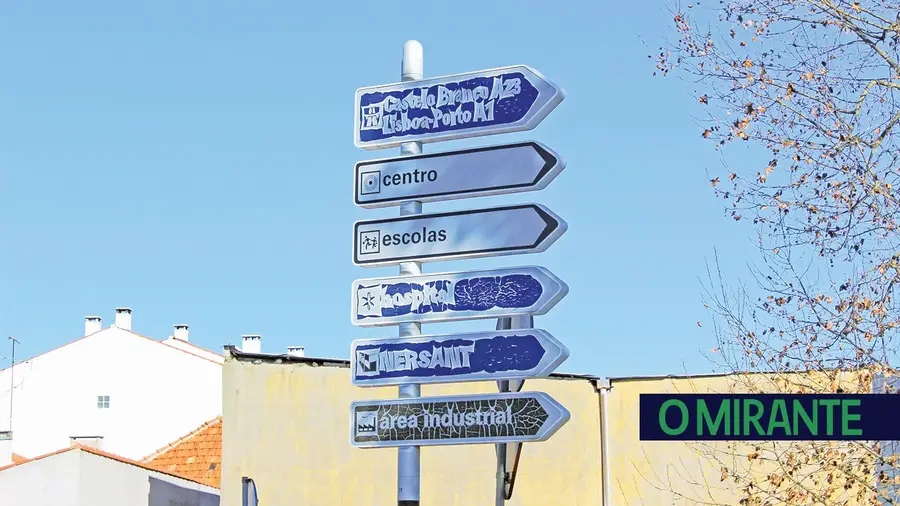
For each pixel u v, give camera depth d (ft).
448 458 72.95
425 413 29.84
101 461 90.43
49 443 144.66
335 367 74.23
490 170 30.71
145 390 146.00
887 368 45.78
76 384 146.20
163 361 146.82
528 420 28.91
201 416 145.69
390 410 30.17
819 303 47.34
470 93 31.42
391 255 31.22
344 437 73.15
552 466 73.00
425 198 31.35
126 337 147.43
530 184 30.19
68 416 145.38
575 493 72.64
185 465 97.55
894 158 43.24
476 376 29.53
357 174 32.09
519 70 31.01
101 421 145.28
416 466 29.89
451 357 29.91
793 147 44.04
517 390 30.68
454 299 30.30
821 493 56.70
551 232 29.73
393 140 31.99
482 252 30.32
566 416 28.63
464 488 72.43
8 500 89.20
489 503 72.13
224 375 74.49
